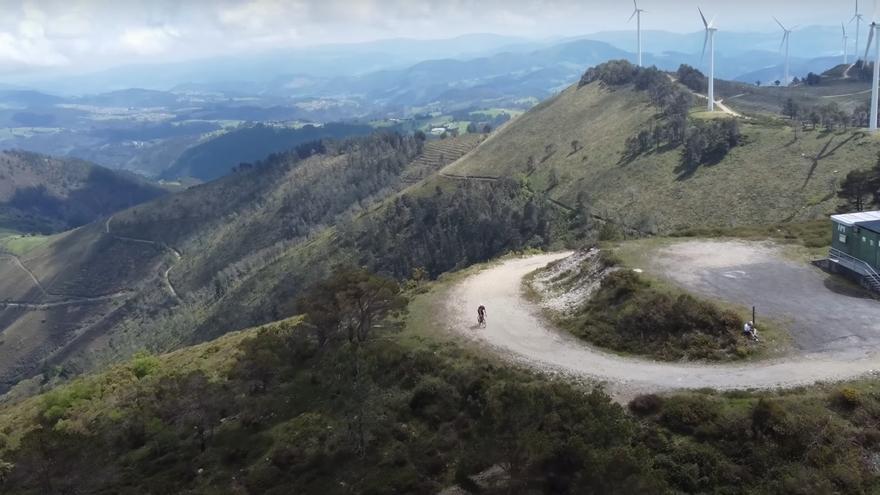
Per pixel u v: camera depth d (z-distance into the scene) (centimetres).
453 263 15600
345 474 3444
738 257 5412
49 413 5381
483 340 4562
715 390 3369
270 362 4891
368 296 5006
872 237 4612
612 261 5281
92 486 3550
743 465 2847
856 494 2631
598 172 16712
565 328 4650
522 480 2862
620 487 2448
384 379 4322
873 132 12781
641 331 4197
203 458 3956
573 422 2917
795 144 13250
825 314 4153
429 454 3444
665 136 16462
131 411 4847
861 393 3133
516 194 17362
